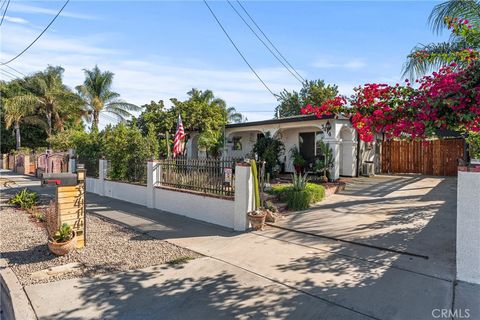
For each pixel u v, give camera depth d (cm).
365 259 495
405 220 709
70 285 430
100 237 663
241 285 421
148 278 450
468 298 366
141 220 820
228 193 761
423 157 1695
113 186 1209
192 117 1797
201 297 392
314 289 402
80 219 596
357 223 698
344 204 903
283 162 1686
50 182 558
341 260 496
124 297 395
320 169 1298
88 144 1416
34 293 406
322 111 548
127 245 604
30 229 737
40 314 357
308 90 2834
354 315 339
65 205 580
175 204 901
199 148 1848
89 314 357
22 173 2564
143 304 377
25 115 3119
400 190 1135
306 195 864
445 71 464
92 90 3095
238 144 1945
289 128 1648
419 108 443
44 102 3062
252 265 489
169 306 372
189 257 532
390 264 471
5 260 530
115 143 1201
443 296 372
